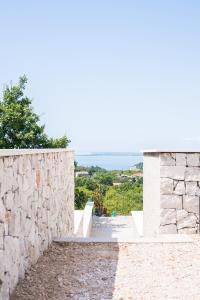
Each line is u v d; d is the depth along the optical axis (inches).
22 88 617.3
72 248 239.1
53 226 265.1
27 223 186.7
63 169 326.3
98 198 956.6
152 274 188.7
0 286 139.0
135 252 230.4
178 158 310.3
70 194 389.7
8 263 151.4
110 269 196.9
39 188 217.0
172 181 310.3
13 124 583.5
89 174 1514.5
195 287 169.5
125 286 171.3
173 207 310.0
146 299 155.6
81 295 159.6
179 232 309.1
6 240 148.9
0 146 584.4
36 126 600.4
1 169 143.3
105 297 157.8
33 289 163.9
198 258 216.8
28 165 190.1
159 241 255.1
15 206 163.8
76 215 518.0
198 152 309.6
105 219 634.2
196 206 309.6
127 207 1096.8
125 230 525.3
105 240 258.2
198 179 309.9
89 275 186.1
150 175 359.6
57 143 626.5
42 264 201.9
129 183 1342.3
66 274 186.7
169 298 156.5
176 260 213.2
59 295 159.0
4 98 611.8
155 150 313.9
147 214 377.7
